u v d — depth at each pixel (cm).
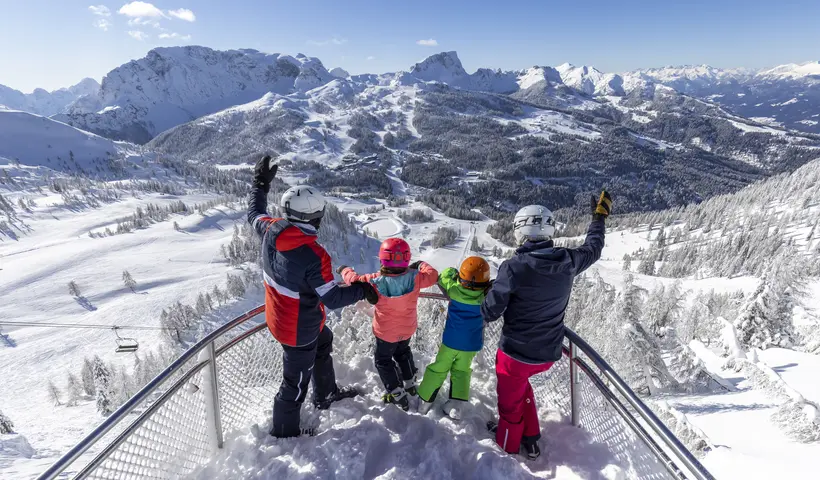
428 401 368
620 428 285
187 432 299
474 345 352
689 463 204
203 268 14262
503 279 286
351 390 394
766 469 1169
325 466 295
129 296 12188
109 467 227
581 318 3106
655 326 3428
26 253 15850
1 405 7150
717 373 2241
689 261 10488
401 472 286
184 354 285
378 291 348
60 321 10944
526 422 320
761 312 2711
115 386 5047
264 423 362
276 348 417
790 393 1574
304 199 276
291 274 283
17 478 1421
